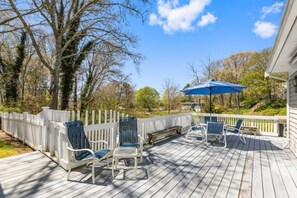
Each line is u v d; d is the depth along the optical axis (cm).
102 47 1138
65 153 412
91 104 1223
